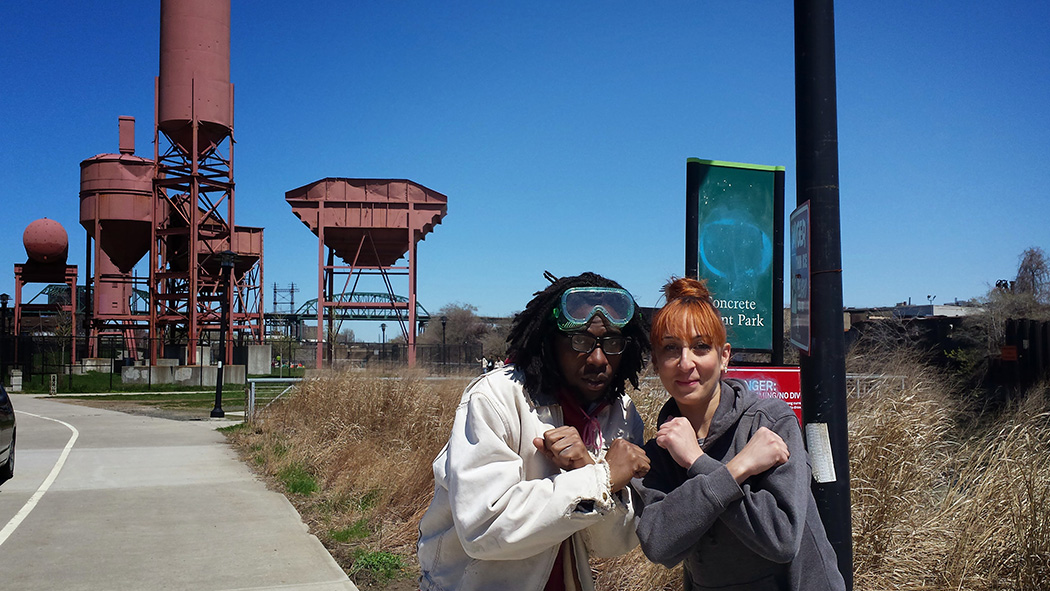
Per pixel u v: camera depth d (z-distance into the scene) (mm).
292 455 9906
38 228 48281
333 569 5406
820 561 2094
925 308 32031
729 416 2176
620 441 2023
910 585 3914
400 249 44156
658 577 4211
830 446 3047
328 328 40219
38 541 6223
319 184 40562
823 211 3133
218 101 35156
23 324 65875
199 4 34719
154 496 8141
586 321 2090
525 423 2090
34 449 12125
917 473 4566
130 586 5039
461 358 40125
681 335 2201
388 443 9719
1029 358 9727
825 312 3104
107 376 38500
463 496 1940
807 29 3184
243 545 6074
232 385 34500
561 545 2180
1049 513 3709
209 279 39719
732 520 1975
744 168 5391
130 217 41531
